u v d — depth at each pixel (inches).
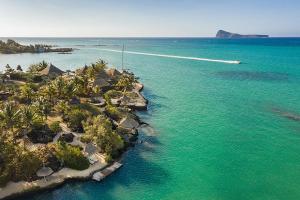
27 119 1857.8
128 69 5826.8
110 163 1737.2
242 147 2066.9
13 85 3193.9
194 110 2910.9
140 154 1924.2
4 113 1764.3
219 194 1521.9
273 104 3127.5
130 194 1497.3
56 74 3892.7
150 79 4692.4
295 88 3924.7
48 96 2583.7
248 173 1723.7
